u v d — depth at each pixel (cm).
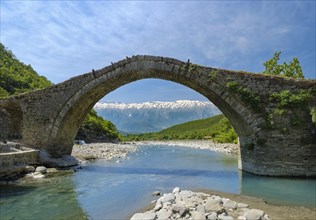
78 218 1061
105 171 2148
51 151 2352
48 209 1178
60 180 1770
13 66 7200
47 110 2336
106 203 1263
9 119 2608
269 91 1894
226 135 5688
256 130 1891
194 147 5134
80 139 5534
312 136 1823
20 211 1152
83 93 2259
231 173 2077
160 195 1395
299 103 1836
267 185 1633
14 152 1909
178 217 952
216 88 1983
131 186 1623
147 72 2234
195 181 1778
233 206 1095
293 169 1825
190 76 2044
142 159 3034
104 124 7256
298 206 1204
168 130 12625
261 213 982
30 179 1769
